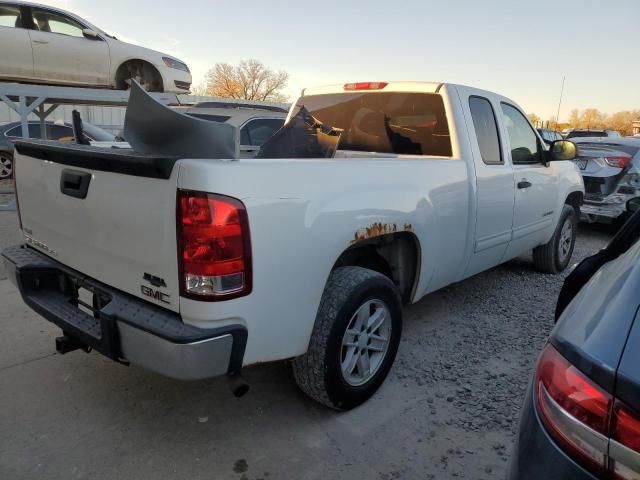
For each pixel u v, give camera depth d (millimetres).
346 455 2574
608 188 7398
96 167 2395
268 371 3377
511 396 3121
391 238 3066
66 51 7742
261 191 2182
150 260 2219
